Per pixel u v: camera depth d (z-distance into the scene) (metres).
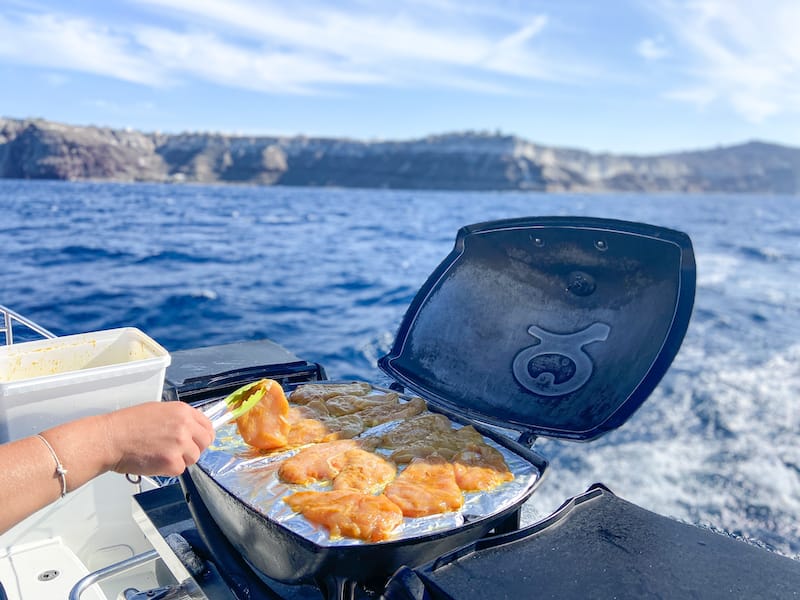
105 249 20.70
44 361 1.98
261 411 1.76
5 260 17.31
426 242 30.31
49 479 1.08
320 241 28.83
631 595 1.13
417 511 1.45
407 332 2.31
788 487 5.99
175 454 1.18
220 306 12.94
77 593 1.60
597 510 1.46
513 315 2.12
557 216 2.07
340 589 1.33
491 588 1.14
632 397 1.67
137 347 2.12
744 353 11.33
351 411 2.08
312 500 1.45
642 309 1.83
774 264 27.88
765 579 1.19
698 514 5.54
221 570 1.59
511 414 1.89
